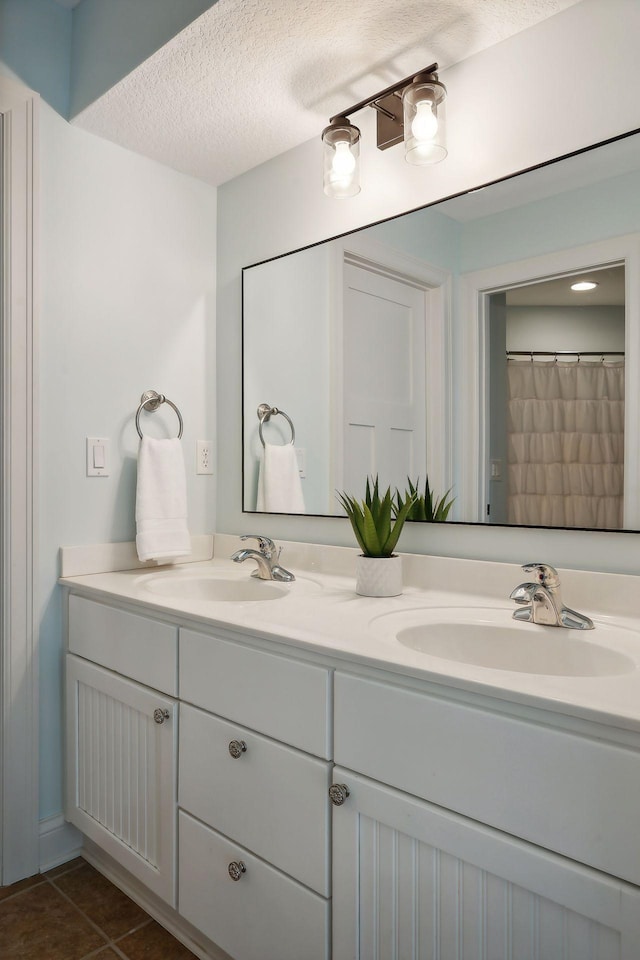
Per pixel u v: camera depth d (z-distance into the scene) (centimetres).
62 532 172
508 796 80
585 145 129
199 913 127
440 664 90
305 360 181
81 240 176
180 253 200
